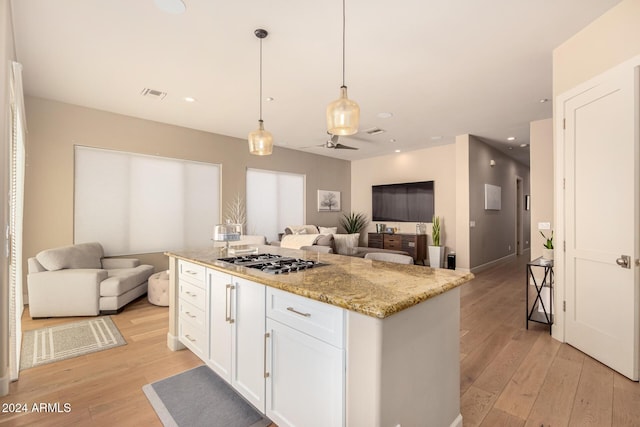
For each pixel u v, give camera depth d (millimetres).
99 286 3514
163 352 2611
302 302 1431
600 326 2404
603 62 2330
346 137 5820
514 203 8008
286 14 2279
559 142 2762
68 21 2361
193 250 2838
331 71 3178
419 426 1386
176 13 2270
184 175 5242
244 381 1799
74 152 4180
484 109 4277
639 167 2127
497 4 2178
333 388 1288
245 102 4062
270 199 6555
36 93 3785
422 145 6527
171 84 3510
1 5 1898
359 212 8172
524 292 4500
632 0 2123
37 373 2268
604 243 2354
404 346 1276
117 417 1785
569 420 1739
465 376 2219
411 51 2787
